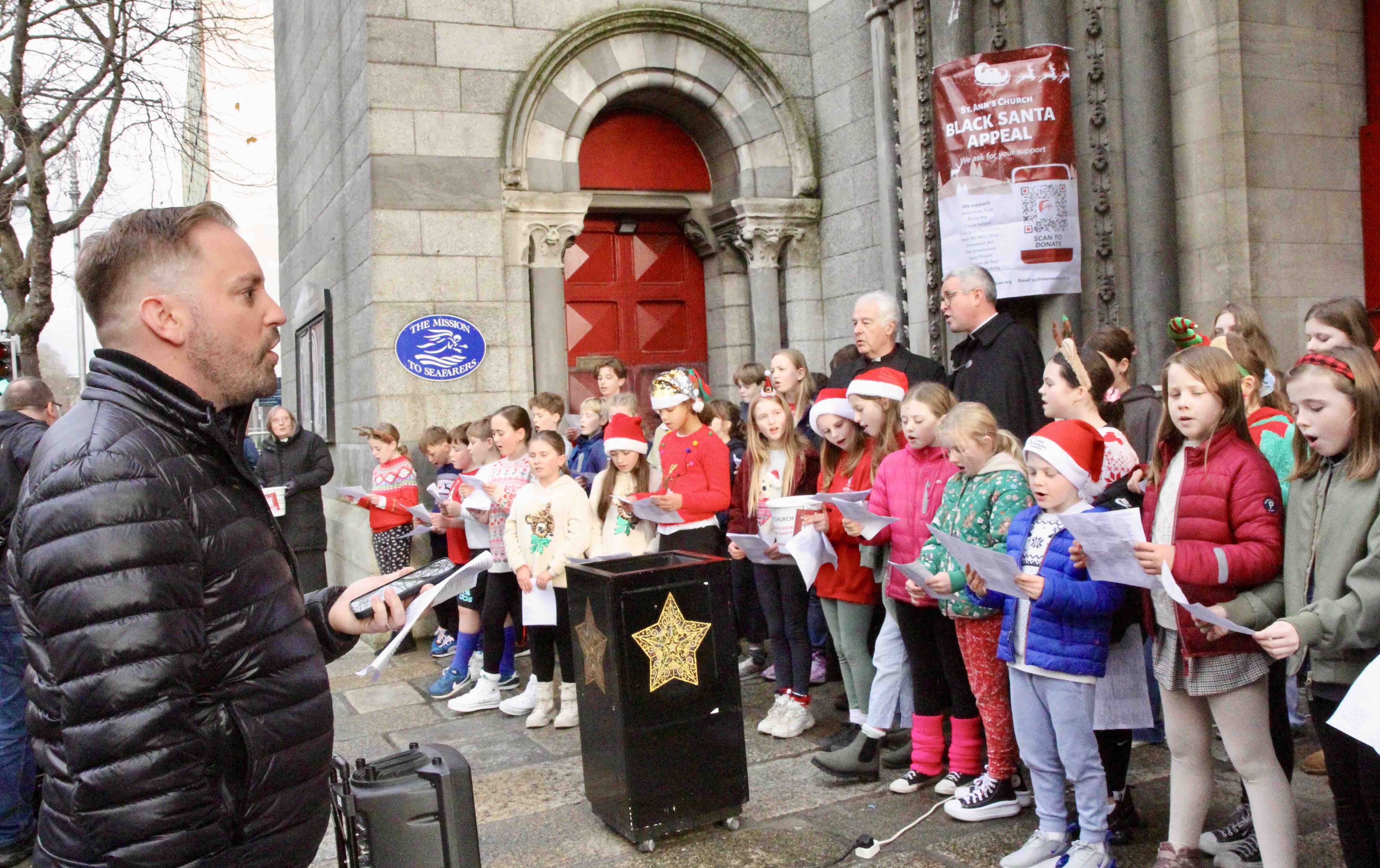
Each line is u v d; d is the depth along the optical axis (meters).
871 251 8.70
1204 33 6.57
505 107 8.34
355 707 6.25
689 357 9.86
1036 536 3.53
